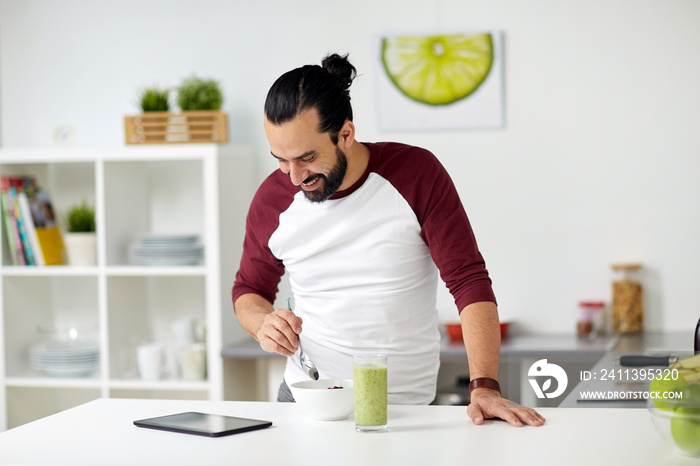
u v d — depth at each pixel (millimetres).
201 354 3377
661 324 3414
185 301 3762
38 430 1460
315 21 3592
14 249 3537
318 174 1740
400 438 1352
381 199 1864
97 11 3775
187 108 3439
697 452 1205
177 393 3775
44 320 3787
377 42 3520
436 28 3498
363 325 1910
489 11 3465
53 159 3402
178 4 3707
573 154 3443
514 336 3414
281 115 1672
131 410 1625
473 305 1714
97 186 3385
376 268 1886
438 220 1815
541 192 3469
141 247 3416
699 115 3367
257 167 3672
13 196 3518
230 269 3404
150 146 3320
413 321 1916
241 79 3664
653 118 3393
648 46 3383
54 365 3471
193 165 3730
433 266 1951
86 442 1364
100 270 3404
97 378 3482
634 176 3412
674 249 3395
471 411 1481
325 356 1963
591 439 1324
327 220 1908
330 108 1699
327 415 1494
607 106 3418
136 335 3646
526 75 3457
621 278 3398
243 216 3547
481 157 3496
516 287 3496
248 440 1354
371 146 1913
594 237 3443
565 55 3432
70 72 3809
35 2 3822
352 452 1265
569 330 3465
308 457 1239
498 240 3502
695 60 3359
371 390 1396
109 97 3781
